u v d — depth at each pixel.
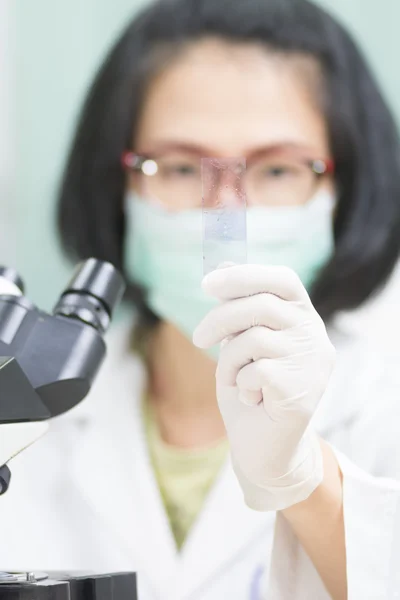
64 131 1.86
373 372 1.71
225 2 1.76
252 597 1.57
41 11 1.88
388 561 0.97
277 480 0.91
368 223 1.72
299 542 1.05
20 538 1.68
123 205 1.78
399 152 1.75
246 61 1.73
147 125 1.73
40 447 1.74
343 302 1.74
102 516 1.67
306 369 0.87
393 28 1.80
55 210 1.84
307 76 1.72
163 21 1.76
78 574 0.84
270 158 1.69
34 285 1.85
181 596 1.59
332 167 1.71
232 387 0.91
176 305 1.71
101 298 0.88
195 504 1.69
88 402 1.77
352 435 1.66
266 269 0.88
